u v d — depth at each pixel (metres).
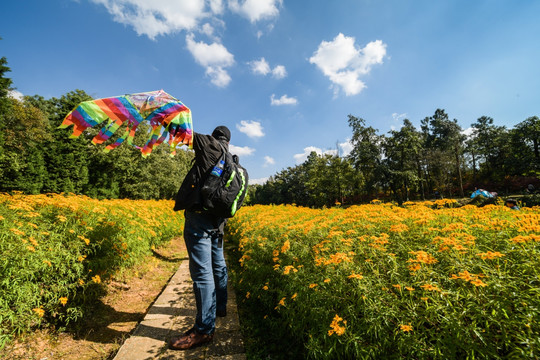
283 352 2.07
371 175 36.22
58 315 2.43
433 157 38.06
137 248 3.83
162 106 1.76
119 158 27.08
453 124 45.47
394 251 2.33
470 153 45.22
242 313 2.77
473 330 1.19
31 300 2.09
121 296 3.15
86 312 2.60
